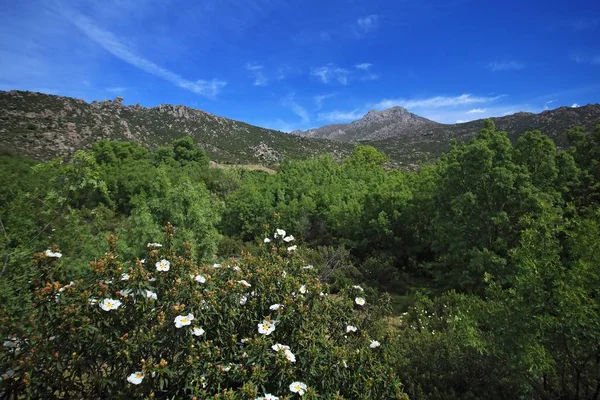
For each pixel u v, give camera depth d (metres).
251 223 15.12
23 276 2.90
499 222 8.05
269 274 3.13
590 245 3.53
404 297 8.88
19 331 2.47
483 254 7.99
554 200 8.60
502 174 8.17
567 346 3.49
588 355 3.41
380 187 13.01
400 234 11.92
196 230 8.80
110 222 11.60
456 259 9.34
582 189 10.01
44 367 2.32
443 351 4.45
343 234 12.88
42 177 11.00
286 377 2.44
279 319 2.76
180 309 2.40
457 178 9.12
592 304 3.26
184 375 2.35
